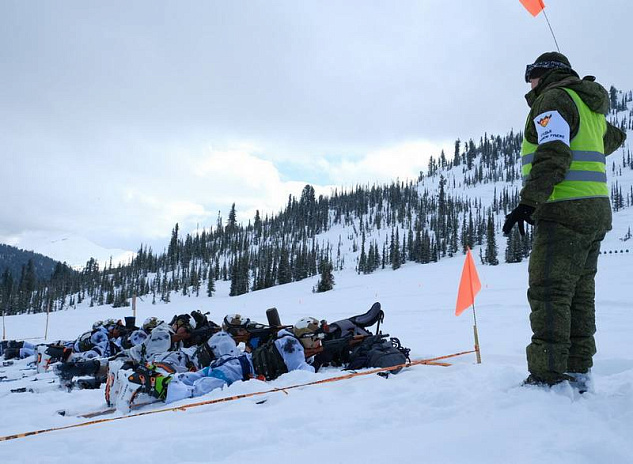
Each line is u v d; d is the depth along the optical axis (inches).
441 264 3393.2
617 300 615.2
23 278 5580.7
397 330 453.7
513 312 595.5
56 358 314.8
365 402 136.6
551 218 117.5
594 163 117.0
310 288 2908.5
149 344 246.4
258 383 175.9
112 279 6063.0
